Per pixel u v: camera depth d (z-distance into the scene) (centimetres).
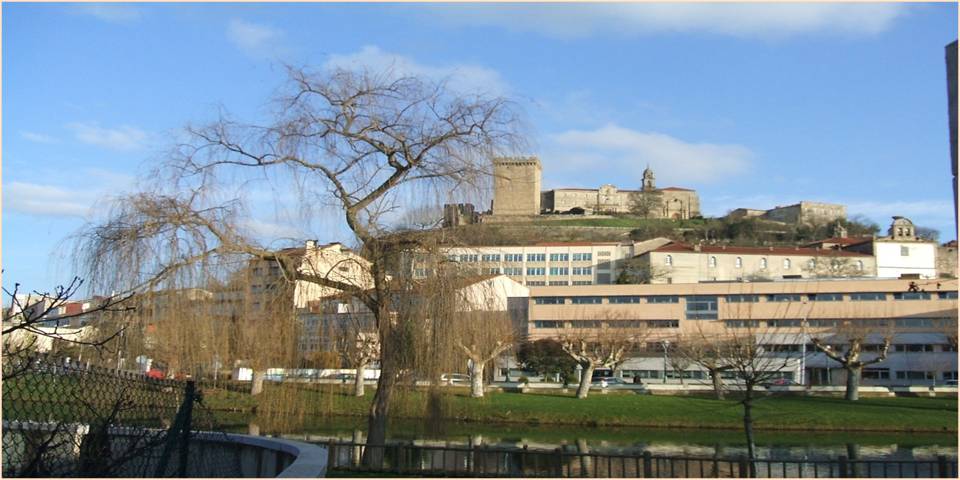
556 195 18825
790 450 3572
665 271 10612
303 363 1992
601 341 6000
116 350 1520
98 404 857
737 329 6103
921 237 13100
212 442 1310
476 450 2095
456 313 1942
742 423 4569
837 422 4475
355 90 1923
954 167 1222
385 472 1930
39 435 807
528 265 11662
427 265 1928
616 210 18688
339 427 3334
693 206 19050
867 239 11800
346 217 1938
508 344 4388
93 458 803
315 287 1980
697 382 6650
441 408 1991
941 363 6838
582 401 5366
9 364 786
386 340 1934
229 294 1909
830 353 5641
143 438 919
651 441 3912
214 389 1947
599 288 7869
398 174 1970
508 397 5512
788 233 15688
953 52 1242
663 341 7194
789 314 7206
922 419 4484
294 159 1895
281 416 1934
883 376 7025
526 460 2430
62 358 895
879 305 7112
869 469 2209
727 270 10788
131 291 1723
